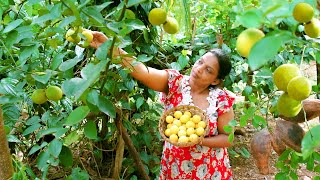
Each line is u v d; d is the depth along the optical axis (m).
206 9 3.36
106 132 3.13
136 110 3.10
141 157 3.04
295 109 1.04
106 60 1.16
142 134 3.07
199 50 3.07
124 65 1.54
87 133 1.29
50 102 2.25
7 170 1.29
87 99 1.28
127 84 2.50
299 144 1.14
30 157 2.55
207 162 2.16
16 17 1.62
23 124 2.35
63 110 2.32
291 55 2.74
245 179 3.41
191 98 2.13
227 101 2.10
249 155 3.59
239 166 3.62
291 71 1.00
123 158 3.19
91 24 1.31
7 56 1.85
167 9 1.51
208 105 2.12
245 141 3.91
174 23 1.47
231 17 2.67
